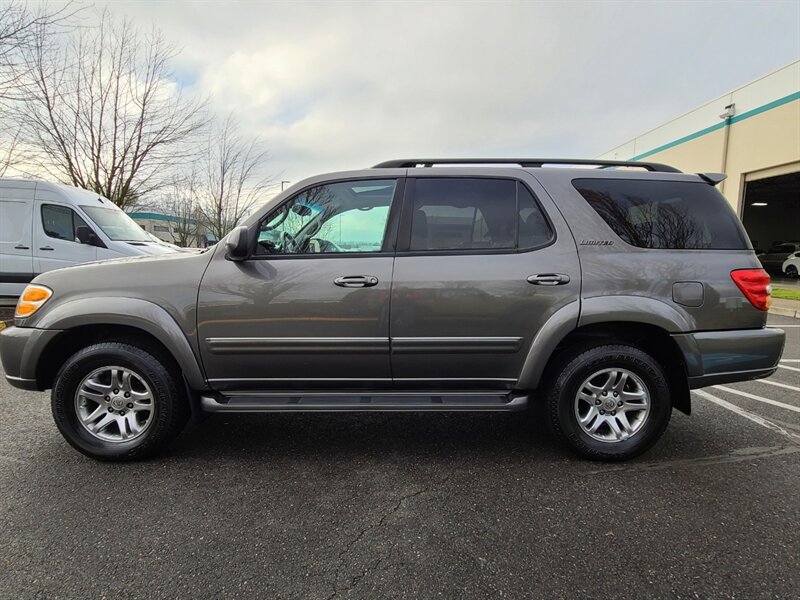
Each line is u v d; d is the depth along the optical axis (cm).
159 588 188
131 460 295
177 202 2162
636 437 294
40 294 291
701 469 288
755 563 202
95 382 295
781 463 296
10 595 183
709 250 293
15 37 891
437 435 341
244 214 2083
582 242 289
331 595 185
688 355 286
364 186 300
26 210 746
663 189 302
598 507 246
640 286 284
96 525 230
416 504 250
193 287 285
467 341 287
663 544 216
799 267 1970
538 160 316
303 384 298
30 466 290
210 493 260
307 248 294
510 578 194
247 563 203
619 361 289
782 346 294
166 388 290
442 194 298
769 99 1319
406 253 289
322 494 260
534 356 287
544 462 298
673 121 1748
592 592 186
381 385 299
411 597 184
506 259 287
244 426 357
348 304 284
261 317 285
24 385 294
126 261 303
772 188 1895
